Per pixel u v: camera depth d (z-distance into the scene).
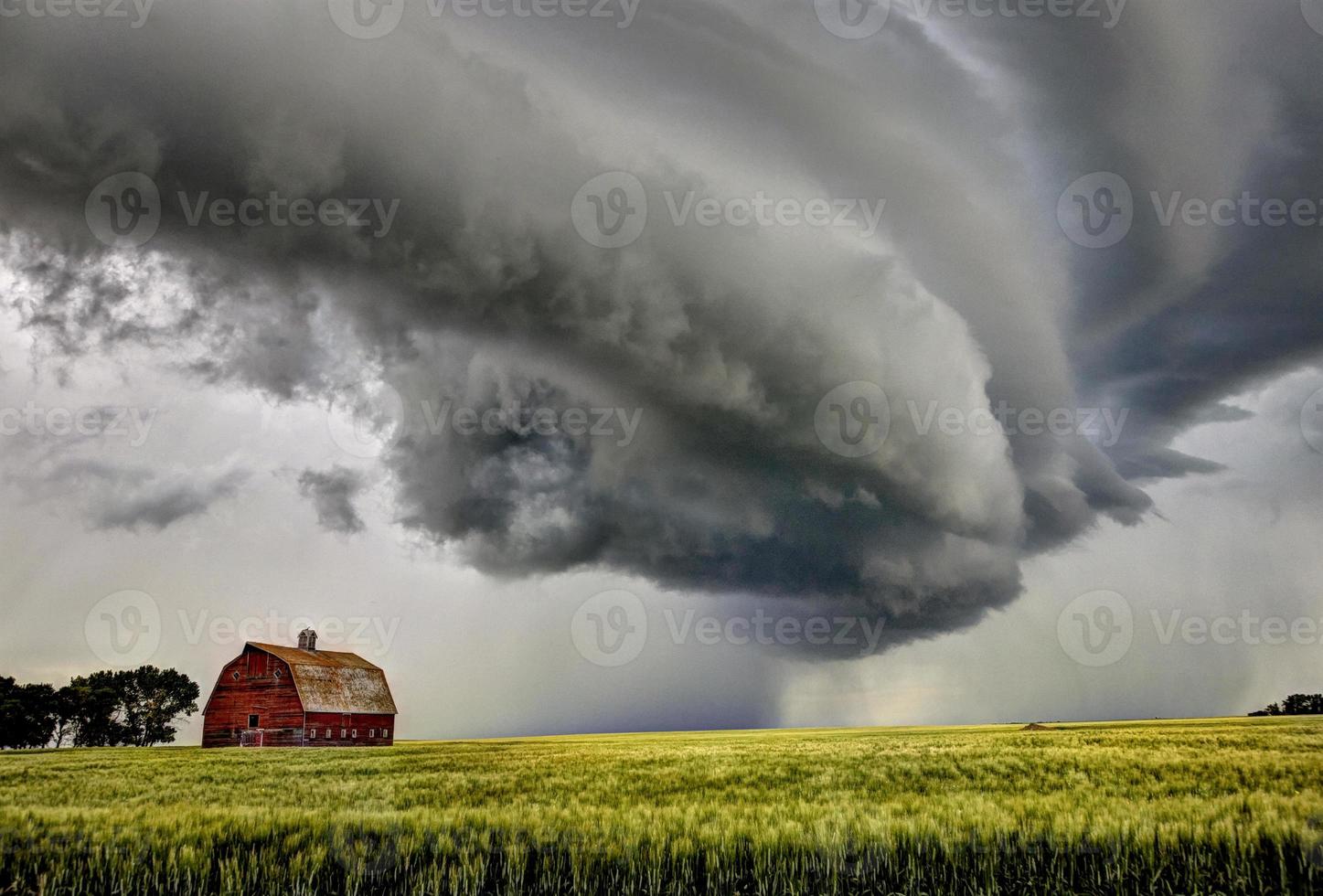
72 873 13.10
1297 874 11.80
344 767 35.00
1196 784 19.89
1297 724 61.81
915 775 24.27
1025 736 49.88
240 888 12.51
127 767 36.19
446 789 23.36
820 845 13.38
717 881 12.80
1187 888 11.78
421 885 12.66
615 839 14.27
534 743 80.50
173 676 114.56
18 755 52.97
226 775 30.39
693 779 25.17
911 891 12.36
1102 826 13.65
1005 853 13.09
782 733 101.81
